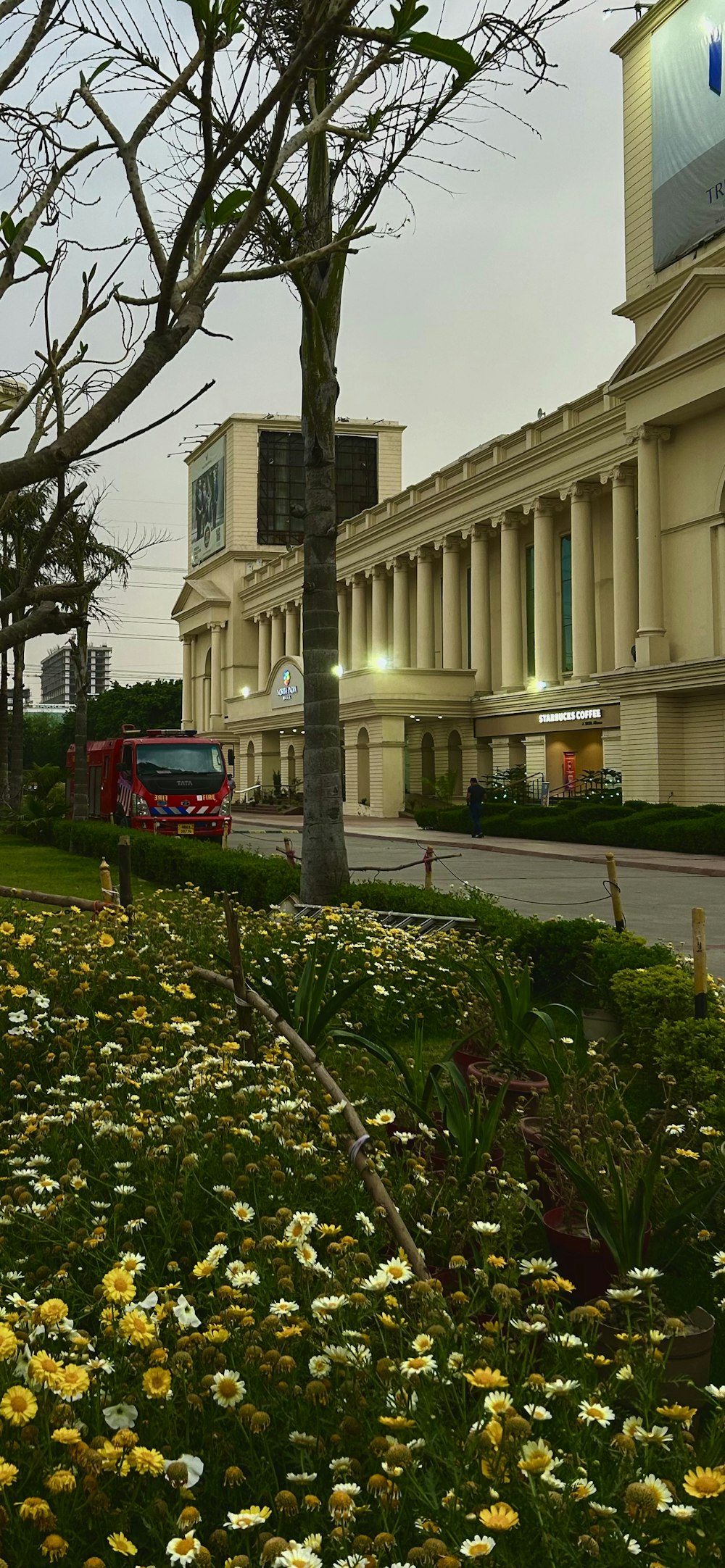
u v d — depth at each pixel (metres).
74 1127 3.62
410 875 20.33
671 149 31.84
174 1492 2.01
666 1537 1.79
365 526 56.47
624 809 29.73
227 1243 3.01
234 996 5.20
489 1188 3.61
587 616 38.50
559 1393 2.03
